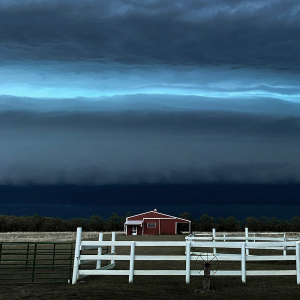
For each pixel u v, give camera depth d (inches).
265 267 724.0
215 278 598.5
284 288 503.5
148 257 539.8
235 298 448.1
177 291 488.7
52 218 3673.7
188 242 537.0
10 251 1101.1
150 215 2549.2
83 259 556.1
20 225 3459.6
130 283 538.9
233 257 543.8
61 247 1239.5
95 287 516.1
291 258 540.7
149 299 444.1
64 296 462.0
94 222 3686.0
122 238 1777.8
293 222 3570.4
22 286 535.2
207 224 3671.3
